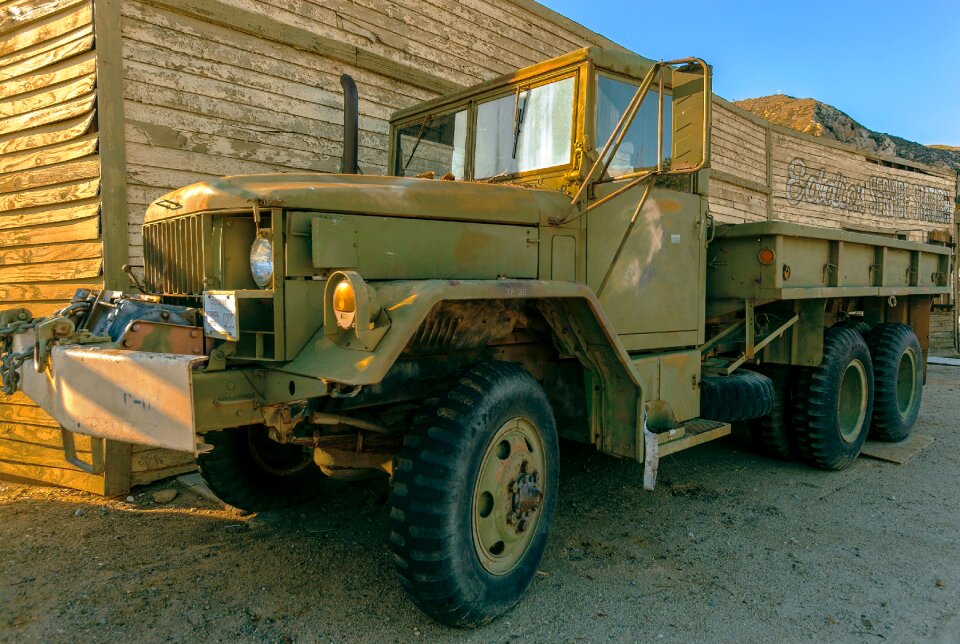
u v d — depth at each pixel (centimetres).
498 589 250
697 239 382
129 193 419
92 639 239
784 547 327
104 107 403
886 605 268
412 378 268
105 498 402
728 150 1046
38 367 247
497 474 253
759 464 481
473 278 281
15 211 445
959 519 367
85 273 415
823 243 456
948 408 692
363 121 569
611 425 305
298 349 238
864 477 450
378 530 348
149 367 211
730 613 261
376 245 254
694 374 373
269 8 496
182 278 272
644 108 347
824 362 448
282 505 377
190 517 368
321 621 252
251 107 489
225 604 265
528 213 297
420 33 609
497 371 257
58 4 416
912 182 1498
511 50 704
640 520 363
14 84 437
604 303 328
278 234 235
